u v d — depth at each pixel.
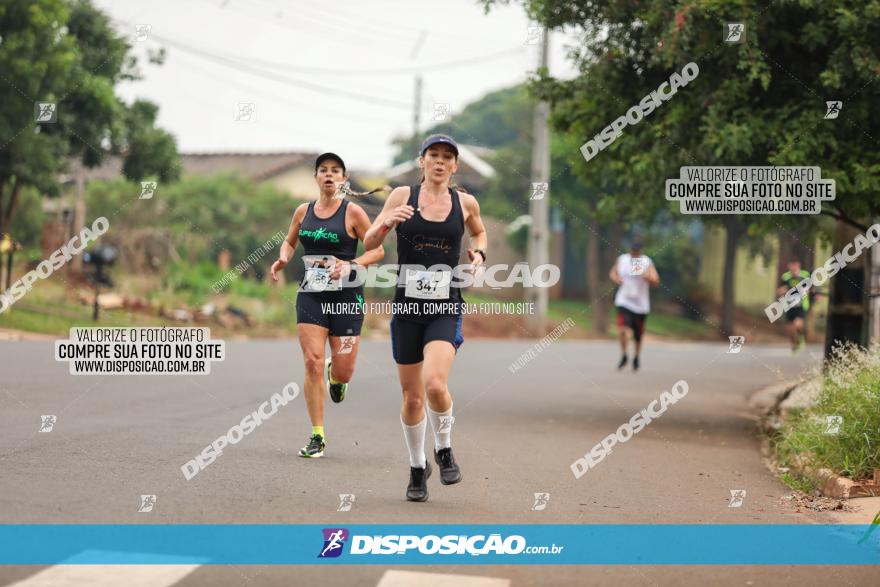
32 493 13.22
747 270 90.81
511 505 14.10
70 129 50.47
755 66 20.95
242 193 76.81
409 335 13.67
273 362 34.47
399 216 12.88
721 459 18.95
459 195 13.77
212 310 55.53
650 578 10.79
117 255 62.41
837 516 14.31
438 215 13.45
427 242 13.51
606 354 48.28
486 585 10.34
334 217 17.31
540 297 64.94
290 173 98.12
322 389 17.20
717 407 27.61
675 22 21.17
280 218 76.50
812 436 17.77
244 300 60.59
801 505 15.00
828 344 24.75
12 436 17.30
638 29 23.75
